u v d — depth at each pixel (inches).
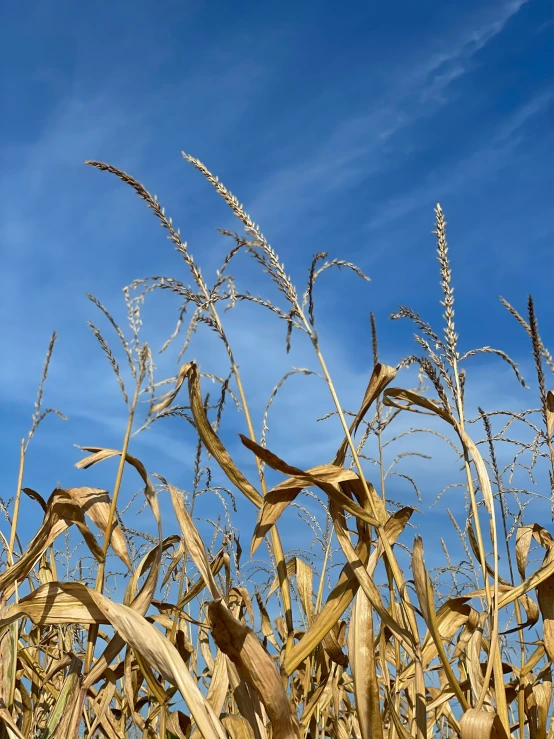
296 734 76.1
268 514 99.9
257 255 93.7
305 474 92.4
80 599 92.0
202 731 72.6
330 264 92.5
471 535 121.2
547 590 106.4
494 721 76.4
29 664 129.2
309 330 93.0
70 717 91.2
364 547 95.8
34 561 99.7
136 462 106.6
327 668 120.1
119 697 143.3
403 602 89.4
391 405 104.7
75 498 107.0
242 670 75.5
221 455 105.0
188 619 129.3
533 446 116.2
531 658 114.8
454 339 87.9
